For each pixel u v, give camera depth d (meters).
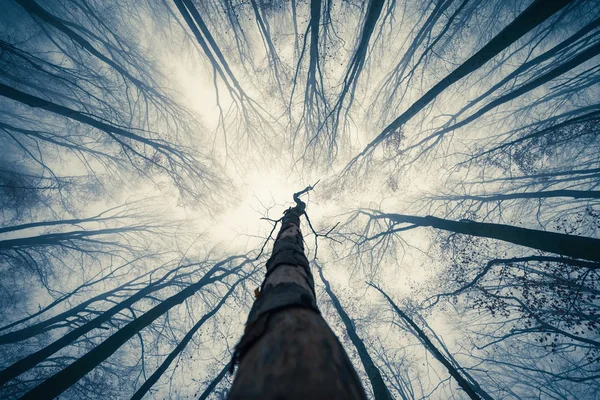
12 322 8.58
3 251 8.24
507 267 7.69
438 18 7.81
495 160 9.54
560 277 6.49
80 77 8.70
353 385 0.70
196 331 9.43
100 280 10.33
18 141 9.22
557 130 7.91
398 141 9.79
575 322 6.46
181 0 7.07
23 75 8.03
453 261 9.56
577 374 8.14
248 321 1.17
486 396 8.72
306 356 0.72
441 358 5.79
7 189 8.85
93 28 8.84
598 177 8.12
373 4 5.88
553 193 7.95
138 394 6.86
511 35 4.64
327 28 7.32
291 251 2.31
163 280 9.88
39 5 7.57
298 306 1.14
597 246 3.89
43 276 9.38
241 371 0.77
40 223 9.78
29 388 7.02
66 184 10.49
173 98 10.89
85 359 5.20
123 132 8.62
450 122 10.32
